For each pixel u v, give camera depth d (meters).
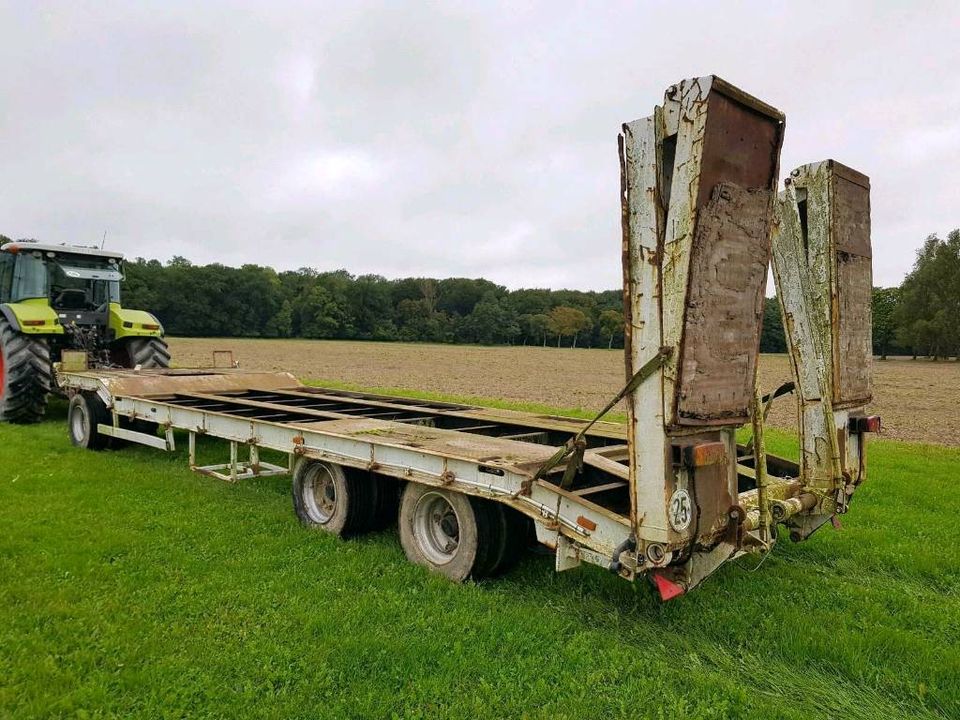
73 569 4.18
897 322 71.06
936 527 5.69
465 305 103.81
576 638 3.49
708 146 2.80
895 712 2.99
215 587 4.00
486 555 4.09
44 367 9.71
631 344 3.07
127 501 5.75
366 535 5.12
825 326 4.11
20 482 6.30
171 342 58.12
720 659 3.39
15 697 2.82
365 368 32.47
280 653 3.22
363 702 2.84
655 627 3.71
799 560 4.95
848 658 3.38
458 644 3.33
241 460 7.70
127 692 2.89
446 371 32.16
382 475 5.06
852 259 4.26
